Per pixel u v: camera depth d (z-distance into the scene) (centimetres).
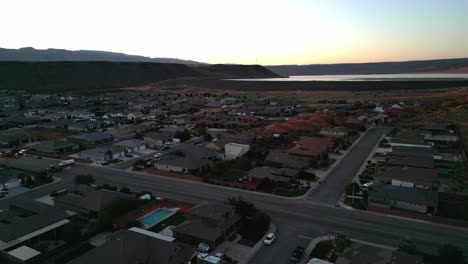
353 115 14450
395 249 4256
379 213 5353
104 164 8094
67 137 10331
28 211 4988
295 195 6094
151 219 5153
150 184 6700
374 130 12106
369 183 6450
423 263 3962
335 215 5288
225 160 7938
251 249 4319
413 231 4759
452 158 8275
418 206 5353
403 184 6331
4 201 5784
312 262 3775
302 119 13250
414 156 7969
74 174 7312
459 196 5975
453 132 10312
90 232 4547
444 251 3916
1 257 3453
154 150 9481
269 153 8112
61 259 4003
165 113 15575
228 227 4597
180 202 5800
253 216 4841
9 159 8350
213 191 6322
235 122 13138
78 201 5397
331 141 9781
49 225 4544
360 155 8781
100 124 12862
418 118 13762
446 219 5025
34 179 6838
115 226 4834
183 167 7400
